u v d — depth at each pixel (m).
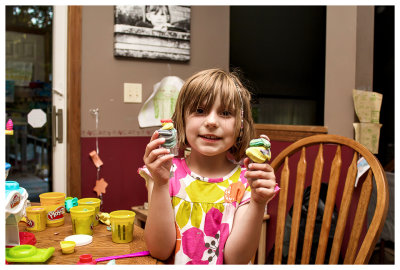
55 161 1.87
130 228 0.90
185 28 2.12
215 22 2.25
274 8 2.67
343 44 1.77
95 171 1.93
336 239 1.11
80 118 1.88
